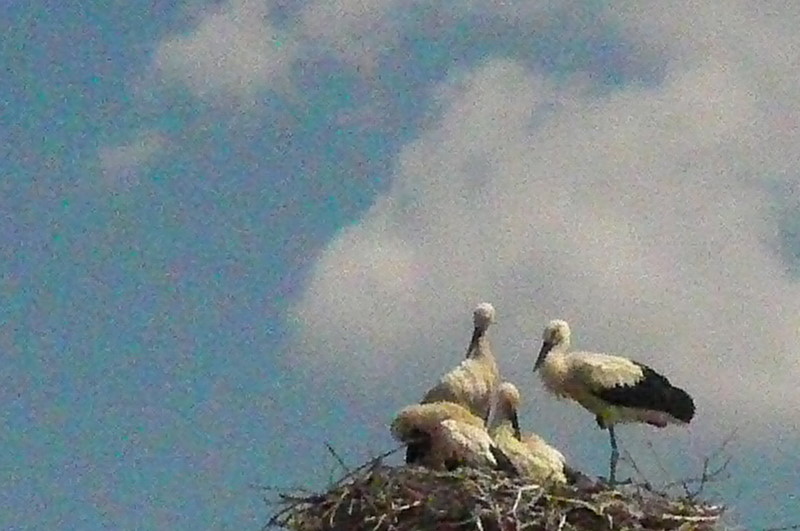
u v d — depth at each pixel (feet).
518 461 67.87
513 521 63.77
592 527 64.85
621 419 79.87
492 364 78.59
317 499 65.98
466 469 66.44
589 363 79.61
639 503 65.67
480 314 79.15
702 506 66.33
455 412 72.13
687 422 79.56
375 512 64.85
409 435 72.02
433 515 64.39
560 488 65.36
